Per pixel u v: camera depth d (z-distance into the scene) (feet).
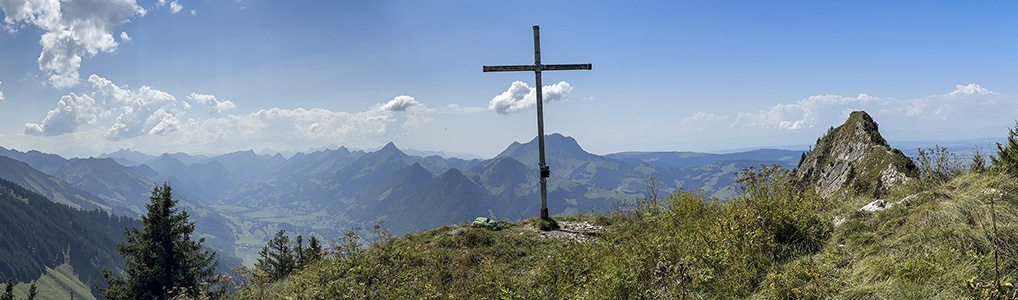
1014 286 13.74
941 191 21.59
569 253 30.30
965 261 15.67
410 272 34.04
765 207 24.52
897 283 15.53
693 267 21.88
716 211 31.17
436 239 41.81
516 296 25.67
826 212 25.98
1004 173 21.75
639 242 28.25
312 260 43.01
